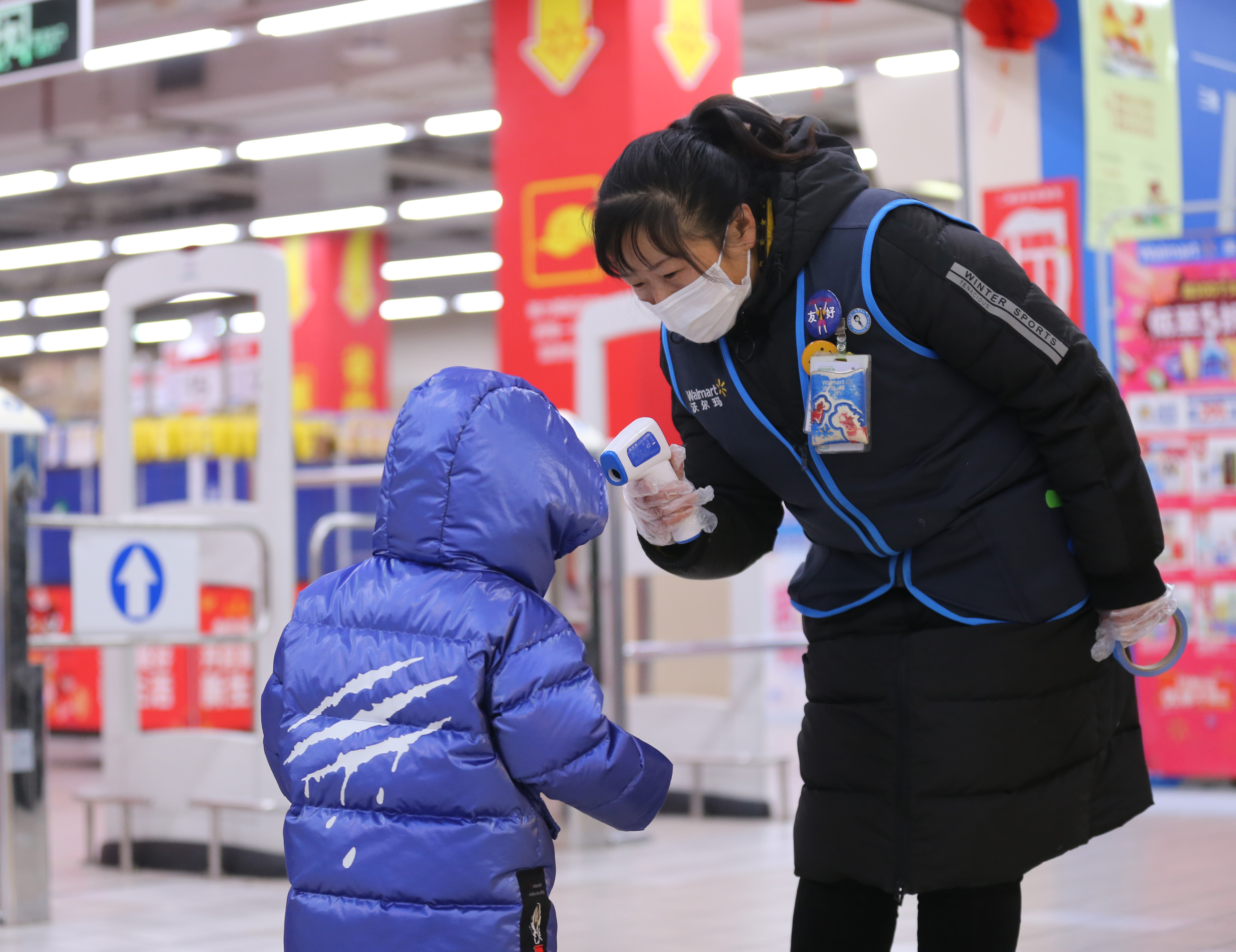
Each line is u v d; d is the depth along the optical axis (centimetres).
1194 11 866
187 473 809
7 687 427
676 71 734
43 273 1906
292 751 191
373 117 1216
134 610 473
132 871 518
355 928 183
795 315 191
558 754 182
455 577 188
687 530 206
